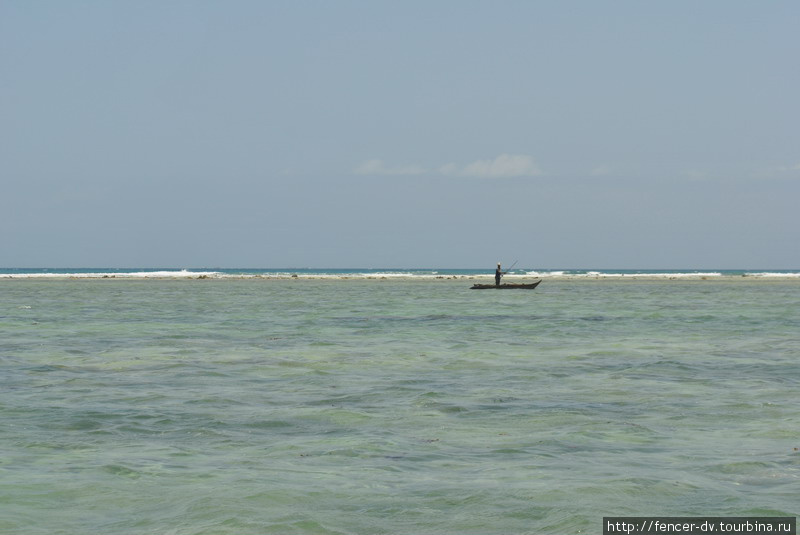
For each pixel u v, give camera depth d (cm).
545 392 2184
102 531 1063
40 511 1139
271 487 1245
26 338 3747
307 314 5597
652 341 3688
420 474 1323
